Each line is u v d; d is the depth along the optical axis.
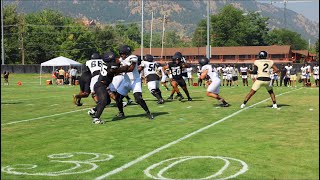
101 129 10.51
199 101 18.08
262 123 11.32
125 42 104.12
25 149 8.16
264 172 6.49
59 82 37.28
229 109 14.84
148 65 16.88
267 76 14.90
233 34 110.81
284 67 32.03
